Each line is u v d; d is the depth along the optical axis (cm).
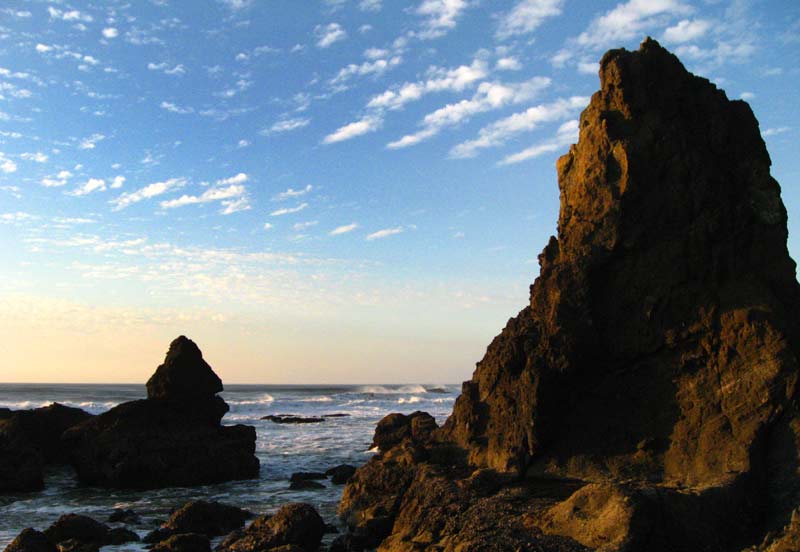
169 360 3900
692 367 1970
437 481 2108
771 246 2019
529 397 2088
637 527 1441
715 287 1977
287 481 3562
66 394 12494
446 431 2653
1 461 3238
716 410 1861
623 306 2073
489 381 2414
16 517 2686
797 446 1719
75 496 3147
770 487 1720
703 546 1513
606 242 2084
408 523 2039
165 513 2761
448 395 13988
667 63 2156
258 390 17638
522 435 2109
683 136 2067
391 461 2520
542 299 2208
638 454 1959
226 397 11800
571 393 2112
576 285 2089
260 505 2862
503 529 1662
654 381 2027
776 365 1777
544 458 2100
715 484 1667
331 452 4588
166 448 3438
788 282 1997
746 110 2172
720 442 1800
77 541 2131
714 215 2000
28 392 13550
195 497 3095
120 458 3344
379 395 13775
